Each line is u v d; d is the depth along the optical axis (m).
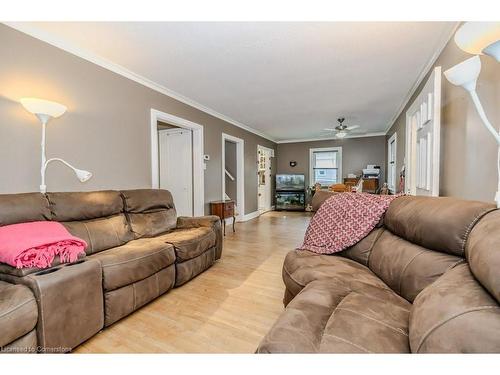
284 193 7.79
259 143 6.80
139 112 3.01
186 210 4.31
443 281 0.89
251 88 3.36
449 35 2.03
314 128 6.13
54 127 2.16
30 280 1.25
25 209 1.66
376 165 6.92
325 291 1.24
